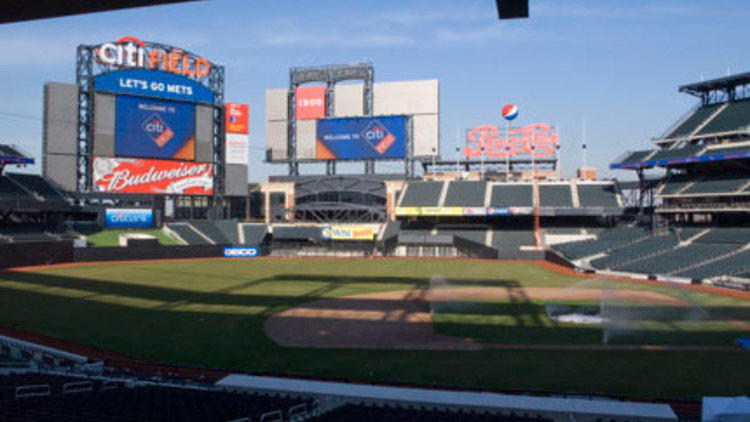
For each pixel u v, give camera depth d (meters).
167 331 29.50
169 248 77.81
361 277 55.59
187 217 94.62
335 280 53.09
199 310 36.03
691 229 64.31
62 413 12.66
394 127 91.81
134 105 79.25
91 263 69.25
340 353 24.89
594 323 30.98
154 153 80.88
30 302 38.62
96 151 76.69
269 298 41.47
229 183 88.50
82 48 77.06
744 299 39.09
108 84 77.38
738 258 51.56
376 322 31.97
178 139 82.88
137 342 27.02
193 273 58.69
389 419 12.28
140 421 11.88
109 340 27.39
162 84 81.44
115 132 77.94
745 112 66.44
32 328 30.02
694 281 48.66
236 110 89.19
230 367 22.69
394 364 22.92
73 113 76.38
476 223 89.31
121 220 79.12
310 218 95.50
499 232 85.44
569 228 82.88
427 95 93.31
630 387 19.34
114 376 20.17
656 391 18.86
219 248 82.00
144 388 17.28
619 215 80.94
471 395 14.44
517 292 43.75
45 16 9.66
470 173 95.94
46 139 74.81
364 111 96.19
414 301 40.00
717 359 22.86
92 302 38.84
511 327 30.09
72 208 74.38
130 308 36.59
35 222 73.69
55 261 67.62
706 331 28.25
